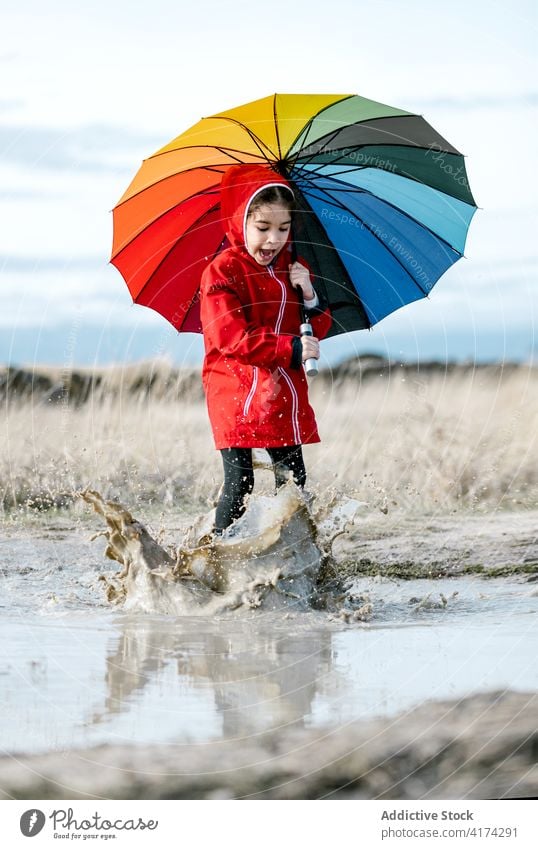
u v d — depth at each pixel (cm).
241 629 371
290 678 295
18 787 219
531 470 750
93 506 434
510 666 309
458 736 240
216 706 265
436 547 548
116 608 416
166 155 477
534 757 231
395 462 759
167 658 323
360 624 382
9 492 681
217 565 413
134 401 828
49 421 799
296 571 419
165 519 617
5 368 867
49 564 506
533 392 893
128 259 493
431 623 381
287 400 420
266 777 223
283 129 465
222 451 427
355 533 588
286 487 427
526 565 500
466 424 817
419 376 968
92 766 224
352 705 265
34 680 293
